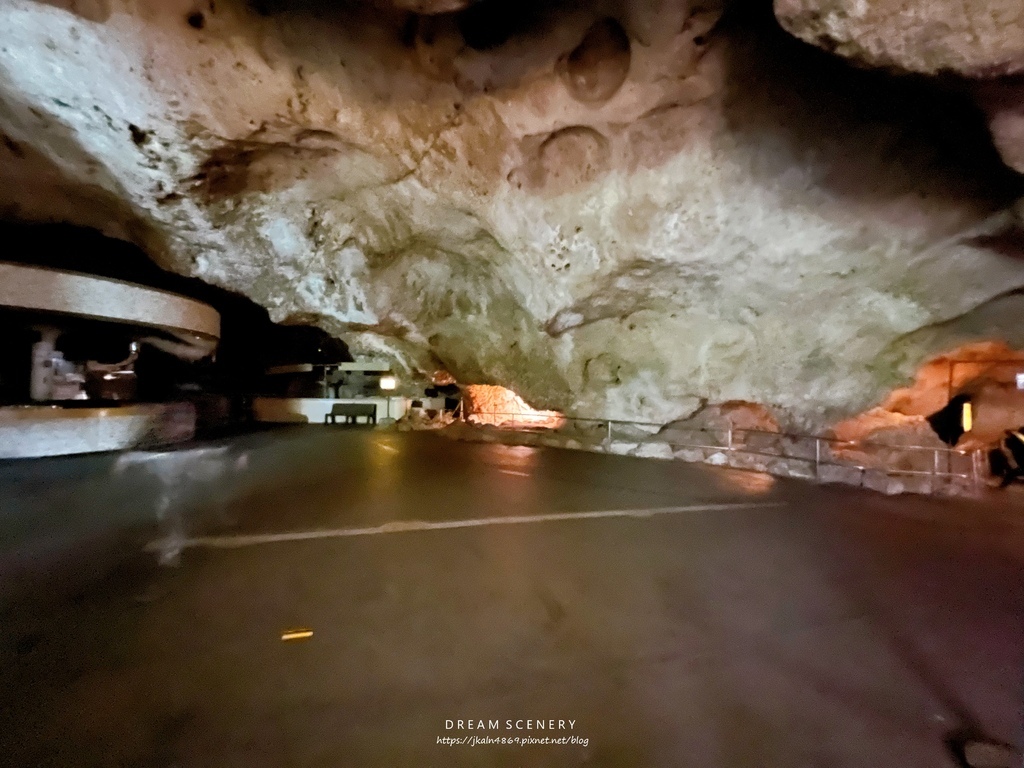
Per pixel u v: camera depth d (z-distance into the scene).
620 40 5.88
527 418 13.35
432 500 6.47
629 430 10.09
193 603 3.72
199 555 4.62
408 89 6.57
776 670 3.03
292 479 7.62
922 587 4.17
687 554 4.79
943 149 5.42
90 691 2.73
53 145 7.73
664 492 6.99
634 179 6.79
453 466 8.70
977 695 2.82
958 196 5.84
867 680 2.94
